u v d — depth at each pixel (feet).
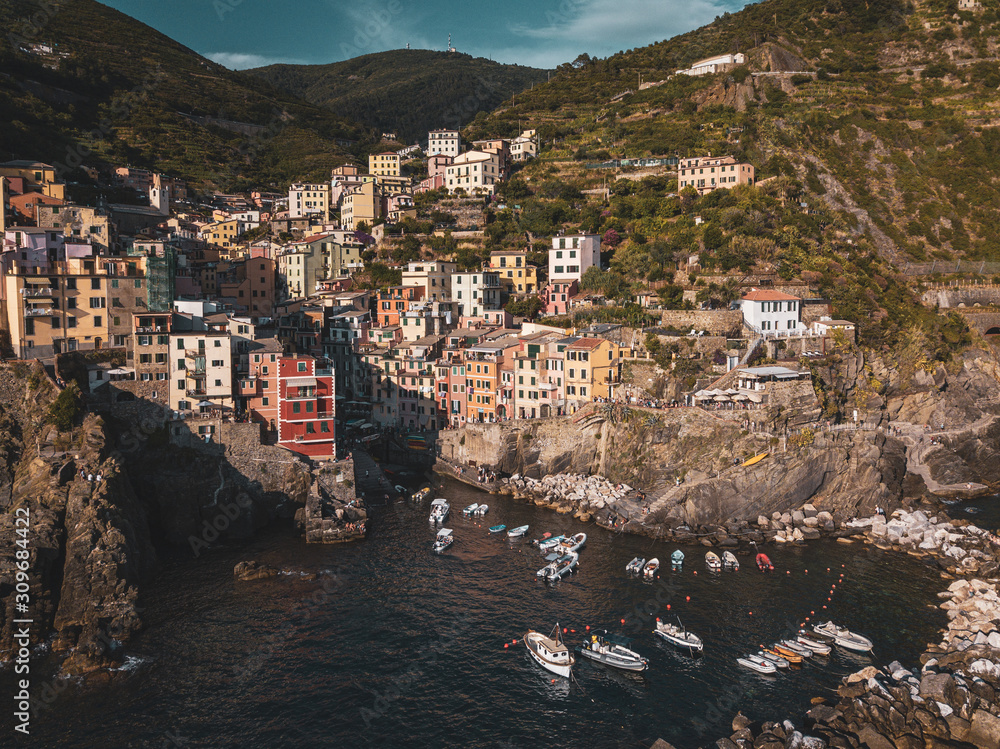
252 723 206.90
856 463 378.32
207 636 251.19
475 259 624.18
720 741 194.49
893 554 321.52
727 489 357.41
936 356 477.77
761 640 248.32
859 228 604.90
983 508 377.50
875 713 202.18
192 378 364.79
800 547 329.52
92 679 225.15
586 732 204.03
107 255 420.36
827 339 442.50
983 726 193.98
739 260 516.32
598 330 463.01
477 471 428.15
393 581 294.05
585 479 405.80
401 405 495.41
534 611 269.85
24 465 304.71
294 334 545.44
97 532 265.95
